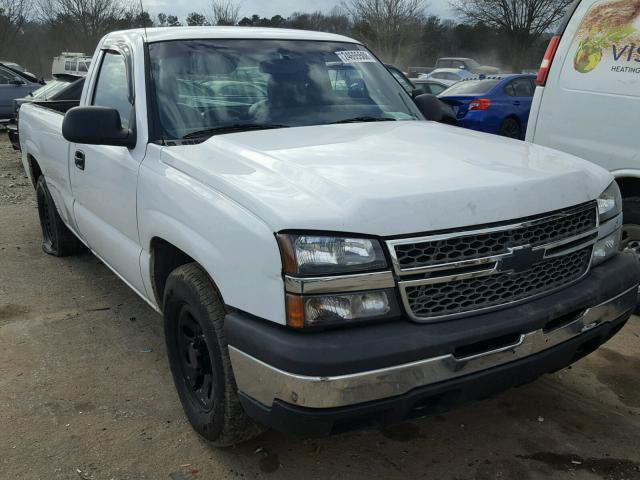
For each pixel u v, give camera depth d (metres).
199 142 3.20
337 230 2.21
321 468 2.88
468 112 11.53
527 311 2.46
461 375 2.34
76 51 36.88
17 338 4.13
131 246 3.52
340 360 2.15
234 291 2.41
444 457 2.96
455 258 2.33
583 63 4.35
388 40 38.09
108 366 3.79
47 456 2.94
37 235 6.62
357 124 3.54
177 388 3.18
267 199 2.36
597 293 2.70
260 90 3.62
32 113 5.64
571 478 2.81
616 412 3.33
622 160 4.17
